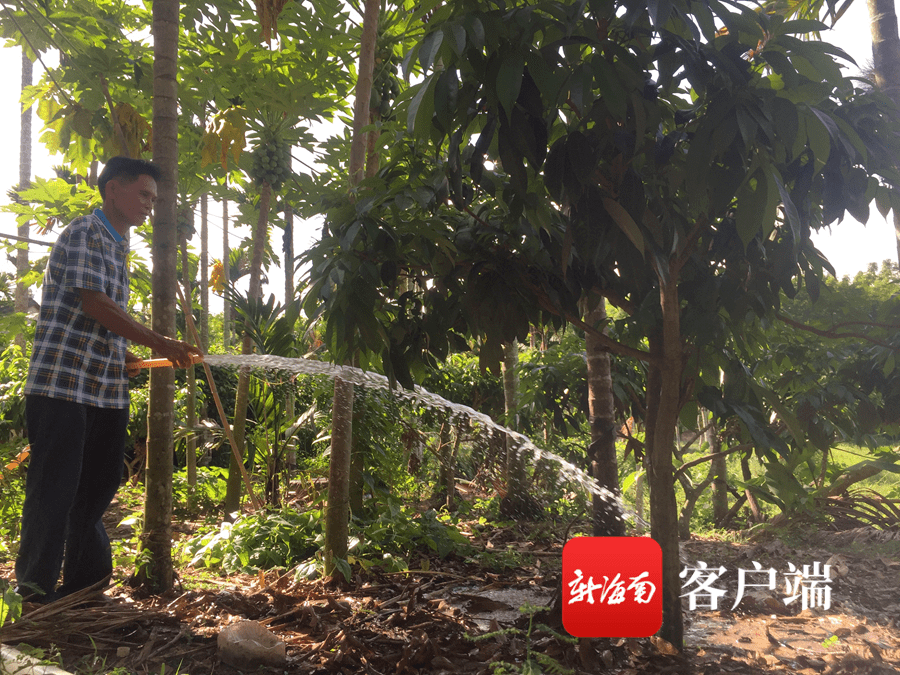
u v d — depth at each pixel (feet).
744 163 5.80
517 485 14.66
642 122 5.59
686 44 5.80
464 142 7.39
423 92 5.87
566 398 17.30
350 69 17.69
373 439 13.69
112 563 10.05
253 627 7.32
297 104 18.16
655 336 7.62
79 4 16.31
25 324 16.97
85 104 16.80
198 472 19.56
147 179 9.38
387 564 11.39
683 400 7.79
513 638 7.53
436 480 19.20
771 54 5.87
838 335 8.02
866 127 6.67
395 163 8.03
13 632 7.26
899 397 12.79
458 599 9.82
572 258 7.79
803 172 6.50
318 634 7.96
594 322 10.08
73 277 8.46
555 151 5.89
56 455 8.44
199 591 9.71
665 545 7.29
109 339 9.03
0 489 11.46
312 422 15.85
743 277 7.36
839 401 13.91
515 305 7.72
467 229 7.95
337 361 8.07
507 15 5.66
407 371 7.99
